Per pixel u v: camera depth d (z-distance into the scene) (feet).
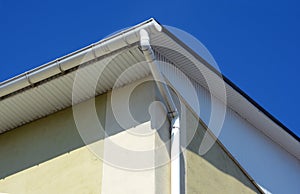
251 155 39.88
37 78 34.94
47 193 34.68
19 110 37.01
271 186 40.55
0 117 37.47
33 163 36.11
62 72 34.60
